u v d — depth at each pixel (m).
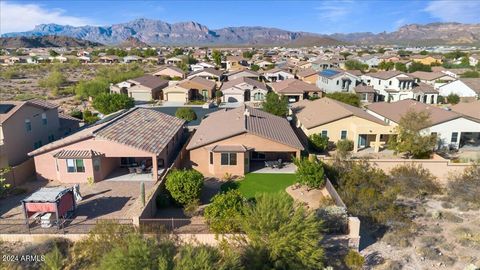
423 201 28.48
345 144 37.62
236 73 95.25
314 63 116.56
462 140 42.94
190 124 52.47
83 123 50.44
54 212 21.83
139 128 33.94
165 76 103.19
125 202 25.58
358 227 20.80
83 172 29.22
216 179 31.48
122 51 184.50
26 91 81.50
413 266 20.19
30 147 34.28
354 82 77.31
